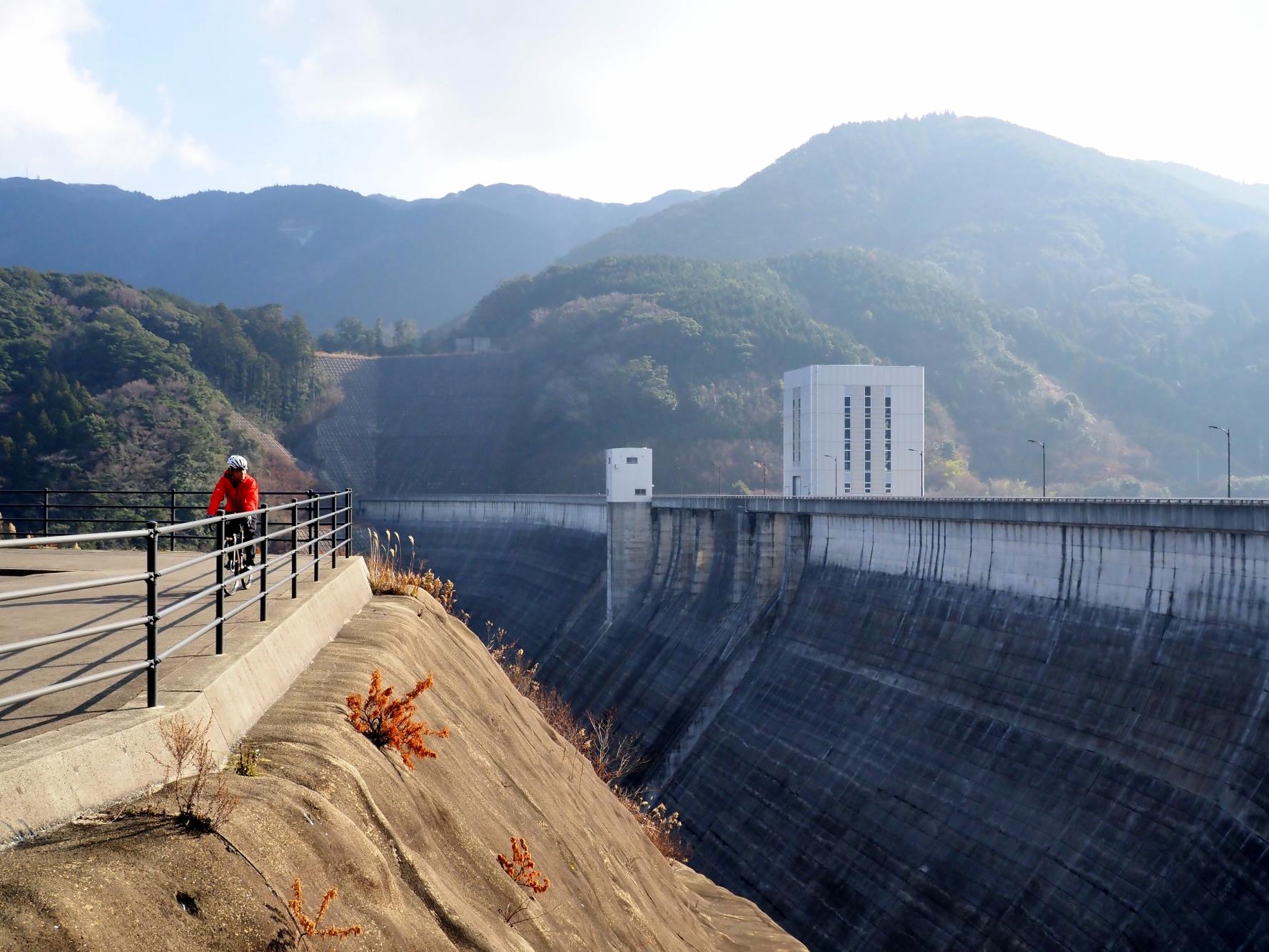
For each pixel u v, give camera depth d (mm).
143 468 117250
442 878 8695
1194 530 29766
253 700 9836
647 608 73062
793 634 49812
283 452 163625
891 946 31031
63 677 9758
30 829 6012
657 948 13055
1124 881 26531
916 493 103062
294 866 6734
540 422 194250
